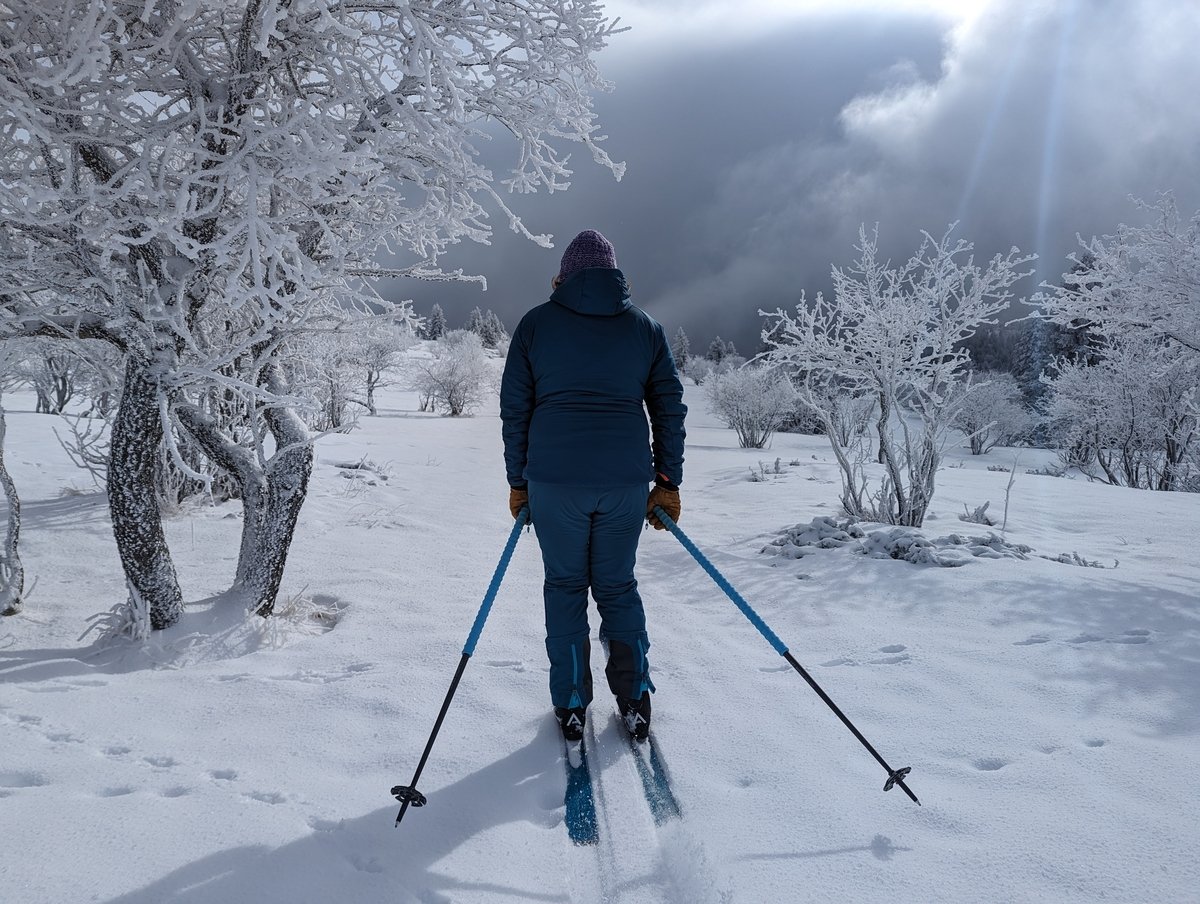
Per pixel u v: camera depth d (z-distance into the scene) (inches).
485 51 113.3
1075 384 575.8
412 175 112.5
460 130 105.1
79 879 63.2
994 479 406.3
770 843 72.6
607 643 100.0
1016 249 227.6
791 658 84.3
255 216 94.4
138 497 125.6
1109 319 235.0
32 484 290.7
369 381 1035.3
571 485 94.3
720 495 351.3
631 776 86.7
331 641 132.9
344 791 81.9
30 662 119.7
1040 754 89.0
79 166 112.7
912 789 82.2
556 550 98.3
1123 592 153.6
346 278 137.7
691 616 150.3
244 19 110.7
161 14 110.3
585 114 126.3
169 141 98.3
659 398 102.3
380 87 102.4
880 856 69.9
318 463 374.6
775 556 202.5
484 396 1630.2
